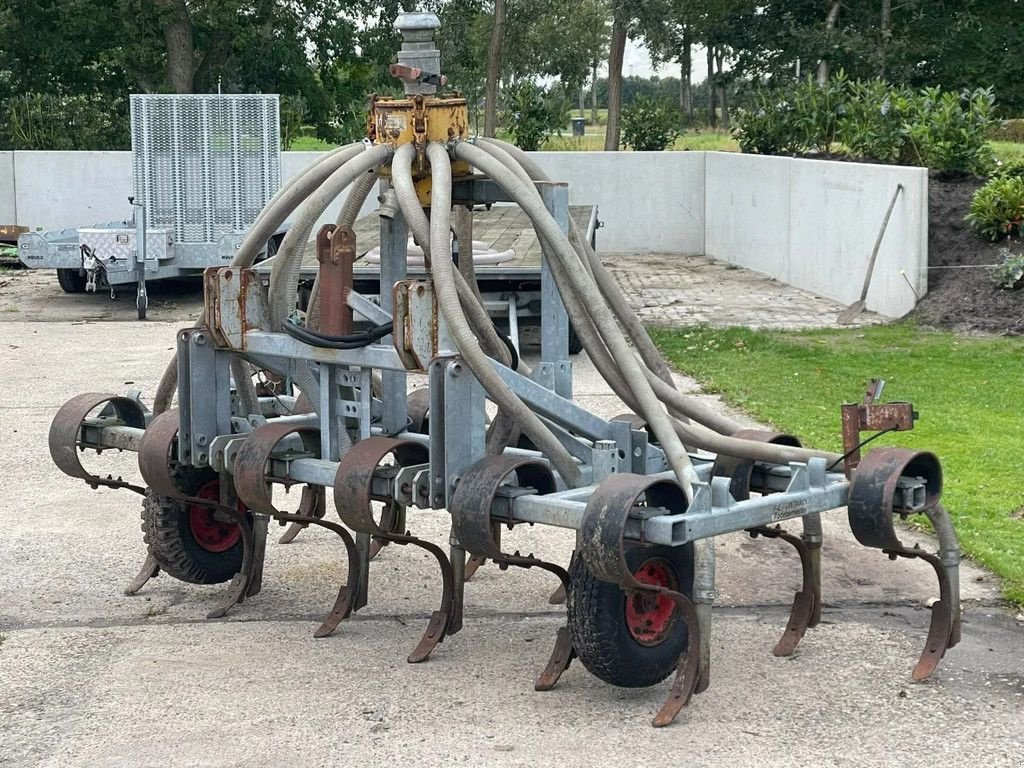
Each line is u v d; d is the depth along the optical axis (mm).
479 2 32406
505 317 10703
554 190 4688
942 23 30844
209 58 35000
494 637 4816
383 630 4906
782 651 4574
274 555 5926
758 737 3895
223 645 4762
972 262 12852
